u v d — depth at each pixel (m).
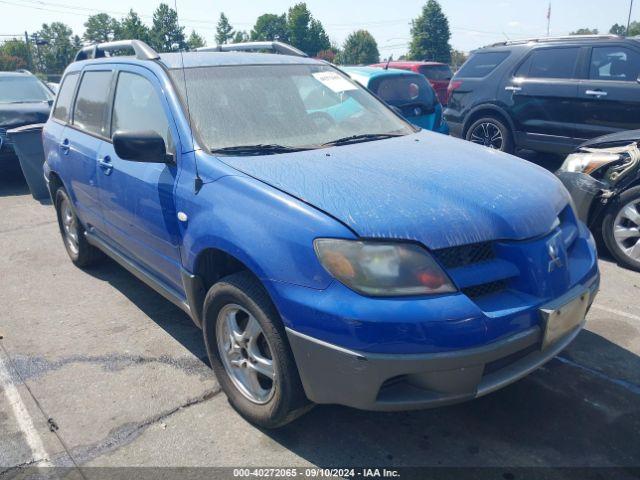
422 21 82.19
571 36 7.84
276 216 2.48
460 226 2.40
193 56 3.73
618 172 4.75
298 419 2.94
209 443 2.79
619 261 4.82
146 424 2.94
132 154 3.02
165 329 3.97
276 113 3.42
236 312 2.83
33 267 5.26
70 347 3.75
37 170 7.80
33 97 9.64
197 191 2.91
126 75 3.87
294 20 96.81
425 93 8.93
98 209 4.16
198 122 3.17
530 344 2.43
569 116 7.76
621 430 2.79
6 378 3.40
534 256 2.48
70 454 2.74
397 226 2.33
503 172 2.92
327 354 2.30
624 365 3.34
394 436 2.80
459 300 2.26
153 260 3.54
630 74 7.17
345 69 9.13
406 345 2.20
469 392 2.33
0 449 2.79
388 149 3.19
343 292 2.26
